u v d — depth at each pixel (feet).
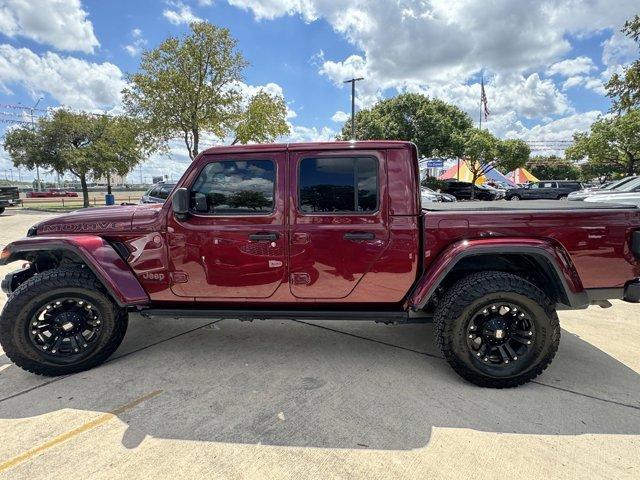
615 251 9.77
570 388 9.77
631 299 9.82
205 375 10.58
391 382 10.16
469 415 8.66
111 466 7.18
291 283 10.57
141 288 10.78
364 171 10.34
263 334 13.50
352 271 10.41
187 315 10.90
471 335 9.98
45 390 9.82
